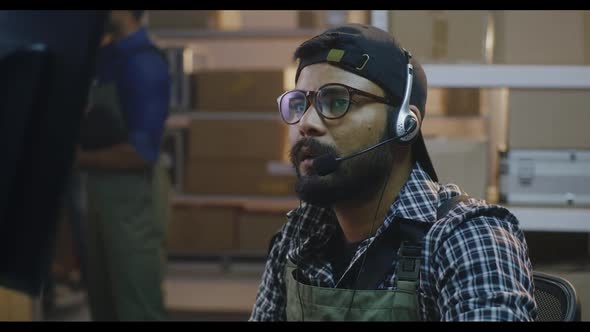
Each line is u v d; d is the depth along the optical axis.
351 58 1.10
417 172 1.17
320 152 1.10
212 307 4.02
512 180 2.17
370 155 1.10
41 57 0.71
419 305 1.08
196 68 4.78
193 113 4.29
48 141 0.72
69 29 0.71
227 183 4.30
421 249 1.08
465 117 3.59
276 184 4.28
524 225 2.03
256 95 4.25
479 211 1.09
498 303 0.98
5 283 0.78
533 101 2.16
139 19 3.13
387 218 1.13
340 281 1.13
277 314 1.28
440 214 1.12
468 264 1.03
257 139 4.26
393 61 1.12
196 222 4.30
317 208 1.25
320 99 1.10
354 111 1.10
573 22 2.05
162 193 3.19
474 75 1.97
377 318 1.08
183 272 4.32
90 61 0.71
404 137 1.12
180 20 4.38
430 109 3.62
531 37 2.06
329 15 4.32
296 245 1.22
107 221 3.11
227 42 5.30
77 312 3.93
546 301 1.24
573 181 2.15
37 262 0.75
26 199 0.73
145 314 3.13
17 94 0.72
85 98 0.71
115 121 3.05
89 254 3.16
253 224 4.29
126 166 3.07
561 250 2.14
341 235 1.21
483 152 2.10
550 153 2.15
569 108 2.15
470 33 2.04
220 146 4.27
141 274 3.12
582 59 2.05
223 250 4.30
